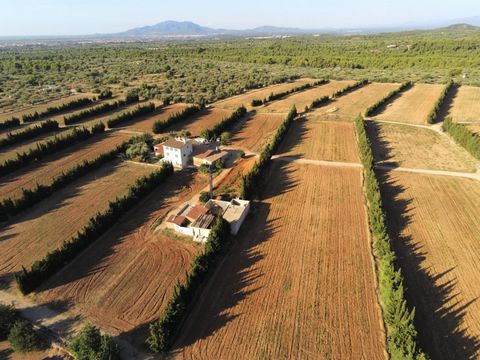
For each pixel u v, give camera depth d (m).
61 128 83.56
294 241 40.91
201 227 41.81
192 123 87.38
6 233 43.38
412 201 49.56
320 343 28.38
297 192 52.31
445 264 36.97
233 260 38.03
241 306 32.06
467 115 89.38
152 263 37.88
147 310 31.83
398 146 70.88
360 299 32.62
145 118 91.50
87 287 34.56
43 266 35.12
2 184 56.16
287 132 78.69
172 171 58.66
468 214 46.03
